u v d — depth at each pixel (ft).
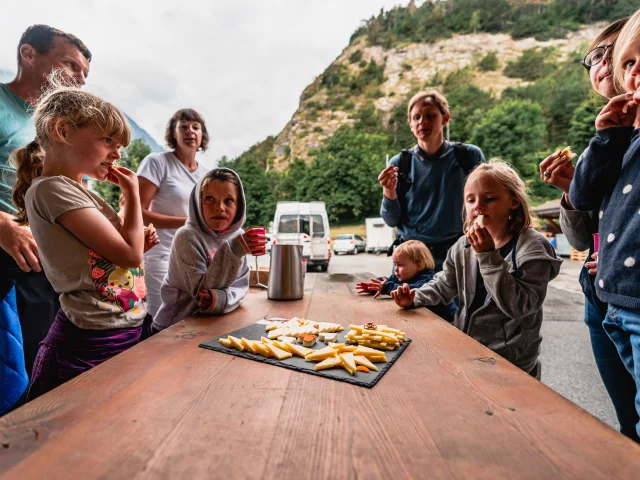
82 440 1.42
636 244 2.44
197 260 4.45
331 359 2.34
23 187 4.08
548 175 4.29
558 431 1.50
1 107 4.77
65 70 5.11
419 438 1.44
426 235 6.61
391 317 3.91
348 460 1.29
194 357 2.50
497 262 3.73
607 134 2.83
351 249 62.28
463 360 2.47
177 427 1.53
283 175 156.35
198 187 4.80
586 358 9.34
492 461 1.28
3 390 4.22
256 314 4.04
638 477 1.19
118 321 3.70
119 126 3.65
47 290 4.71
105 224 3.43
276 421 1.59
